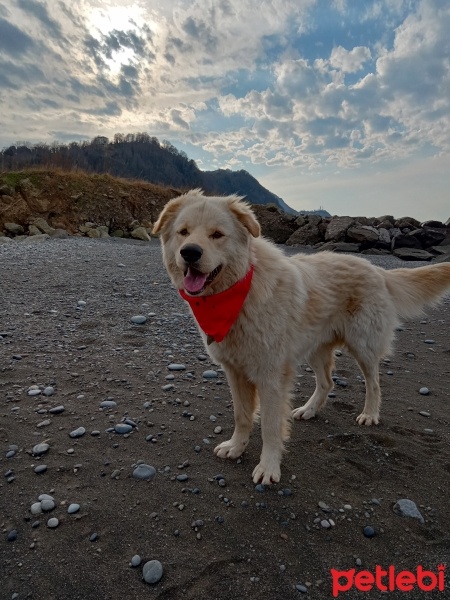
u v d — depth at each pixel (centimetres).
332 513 70
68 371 121
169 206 89
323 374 106
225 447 86
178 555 60
